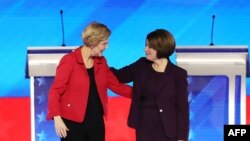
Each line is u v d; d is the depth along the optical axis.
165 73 11.59
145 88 11.58
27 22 21.84
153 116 11.47
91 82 11.54
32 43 21.92
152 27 21.94
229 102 14.96
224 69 14.79
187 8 21.84
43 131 15.23
